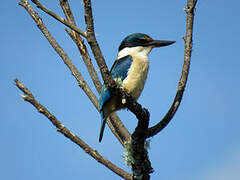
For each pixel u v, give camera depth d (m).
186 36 7.88
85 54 9.71
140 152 7.61
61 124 7.50
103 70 6.99
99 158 7.66
